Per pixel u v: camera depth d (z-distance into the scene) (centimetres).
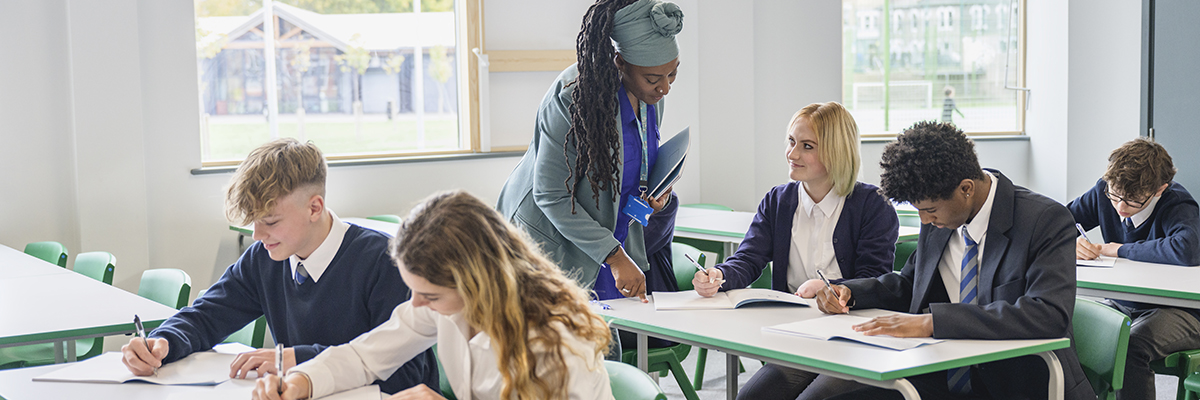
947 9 620
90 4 394
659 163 226
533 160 226
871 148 593
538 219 223
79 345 276
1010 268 185
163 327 172
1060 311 173
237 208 158
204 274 434
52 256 355
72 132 399
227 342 220
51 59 394
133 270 412
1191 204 290
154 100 417
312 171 165
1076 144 582
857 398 189
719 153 552
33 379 154
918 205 189
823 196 249
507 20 509
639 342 218
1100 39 563
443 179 492
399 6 493
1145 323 255
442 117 510
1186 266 272
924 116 625
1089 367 201
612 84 210
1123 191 294
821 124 241
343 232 174
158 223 421
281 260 170
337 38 480
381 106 495
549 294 127
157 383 153
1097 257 288
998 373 187
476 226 121
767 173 560
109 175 403
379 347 148
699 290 228
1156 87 505
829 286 210
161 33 417
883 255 243
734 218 416
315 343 174
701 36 541
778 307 216
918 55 620
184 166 427
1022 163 628
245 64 458
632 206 222
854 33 608
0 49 383
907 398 150
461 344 138
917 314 191
